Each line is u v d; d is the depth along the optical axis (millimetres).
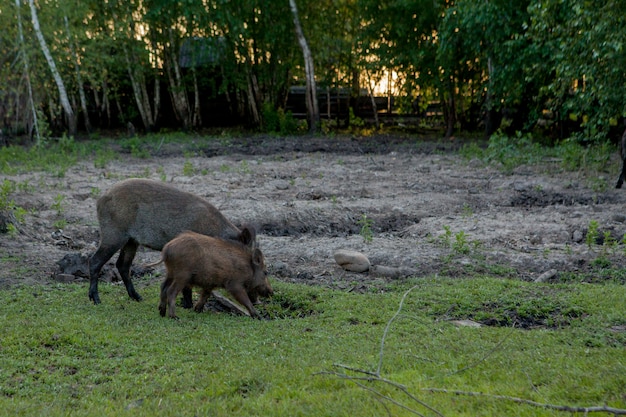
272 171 16641
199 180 15164
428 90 27438
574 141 17500
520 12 19078
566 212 12164
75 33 24031
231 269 7020
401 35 24016
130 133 24938
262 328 6680
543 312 7227
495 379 5320
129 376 5430
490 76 21422
